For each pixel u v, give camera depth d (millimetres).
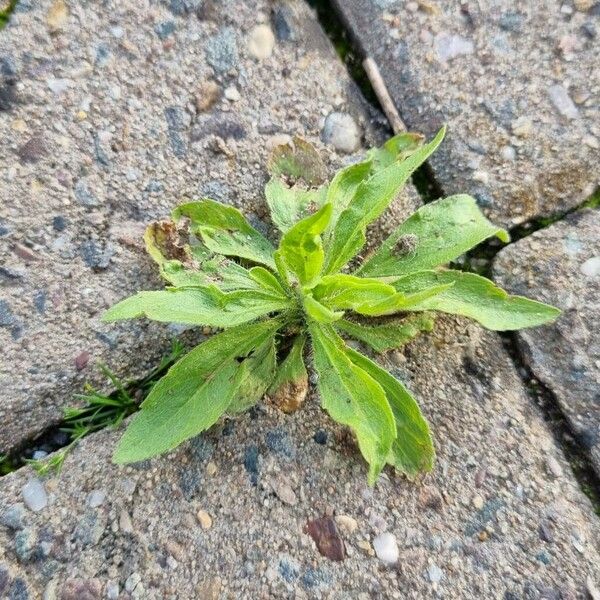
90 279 174
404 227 171
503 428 171
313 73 198
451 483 165
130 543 156
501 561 159
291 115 194
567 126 194
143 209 181
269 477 163
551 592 157
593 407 171
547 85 198
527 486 166
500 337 180
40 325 169
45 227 175
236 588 154
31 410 166
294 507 161
